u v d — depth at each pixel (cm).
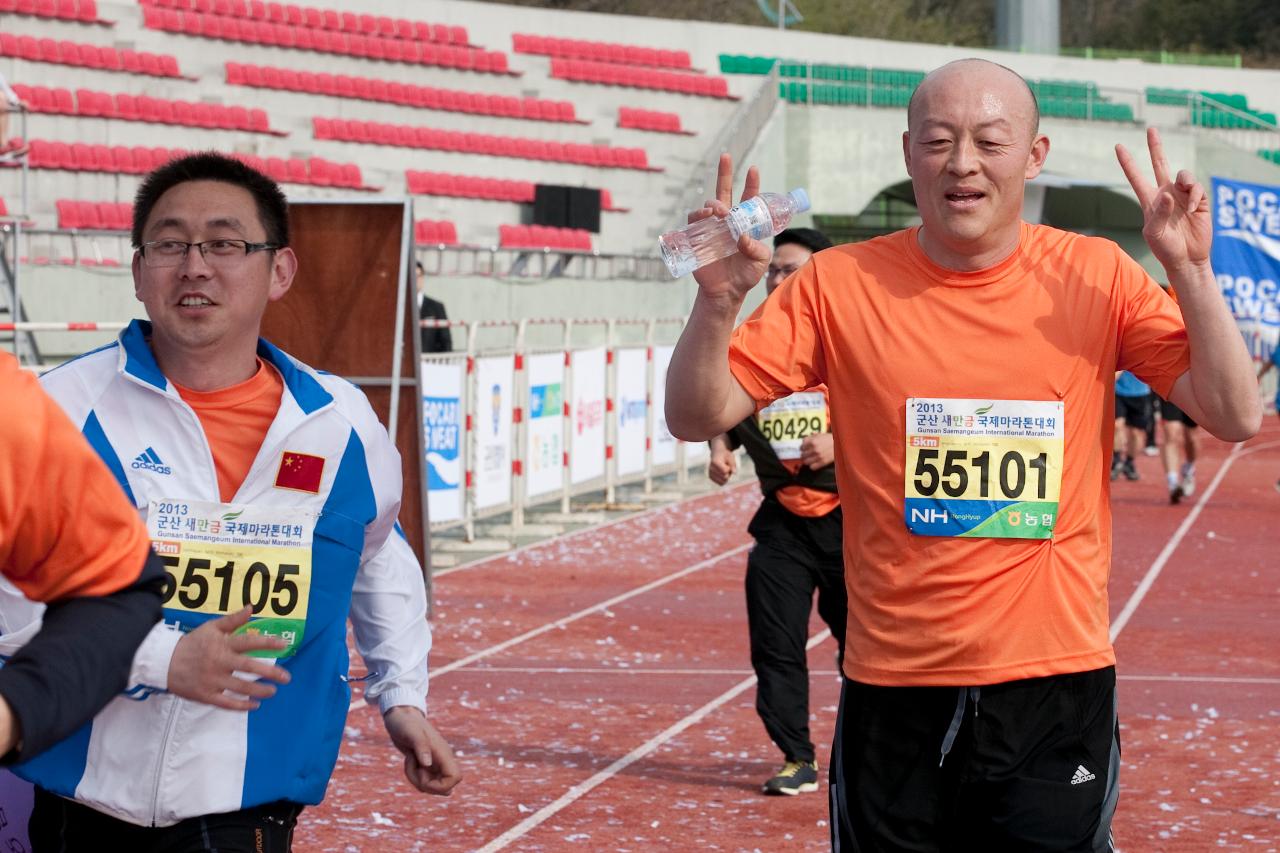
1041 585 442
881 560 453
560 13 4047
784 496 818
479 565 1655
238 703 336
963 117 434
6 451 257
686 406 445
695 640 1277
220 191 396
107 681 260
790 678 824
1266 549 1842
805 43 4381
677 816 782
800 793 825
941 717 446
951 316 447
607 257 3100
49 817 392
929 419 446
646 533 1925
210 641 334
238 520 396
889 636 450
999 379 444
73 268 2178
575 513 2080
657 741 944
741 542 1862
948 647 442
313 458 401
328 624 403
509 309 2873
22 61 2841
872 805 455
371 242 1171
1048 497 441
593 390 2066
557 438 1958
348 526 406
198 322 393
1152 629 1352
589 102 3809
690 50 4238
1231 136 4422
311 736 399
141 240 400
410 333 1203
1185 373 444
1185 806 809
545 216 3328
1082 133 4247
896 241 462
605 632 1305
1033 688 443
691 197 3528
